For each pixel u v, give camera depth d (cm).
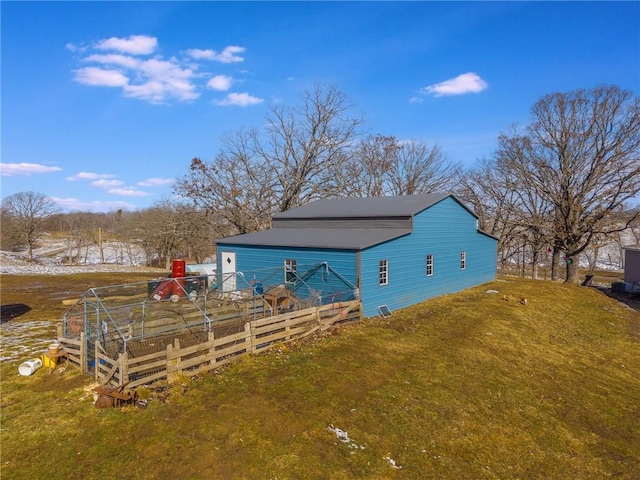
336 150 3628
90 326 1091
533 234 3878
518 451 788
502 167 4534
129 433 726
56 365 1042
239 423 769
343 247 1605
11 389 914
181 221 3891
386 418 833
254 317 1336
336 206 2377
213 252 5247
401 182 4650
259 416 798
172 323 1255
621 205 3073
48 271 3309
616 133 3030
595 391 1113
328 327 1391
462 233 2341
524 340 1450
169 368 914
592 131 3127
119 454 666
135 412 796
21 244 5525
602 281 4288
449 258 2212
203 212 3850
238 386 920
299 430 762
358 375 1019
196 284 1841
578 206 3155
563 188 3247
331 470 662
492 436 823
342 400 887
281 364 1059
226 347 1083
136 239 5559
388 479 657
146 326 1183
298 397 884
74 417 777
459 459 737
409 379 1023
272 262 1902
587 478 736
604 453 820
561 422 917
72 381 950
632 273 3039
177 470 634
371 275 1634
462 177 4538
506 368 1174
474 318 1644
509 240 4262
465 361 1177
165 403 834
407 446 753
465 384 1030
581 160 3188
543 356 1329
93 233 5800
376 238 1723
